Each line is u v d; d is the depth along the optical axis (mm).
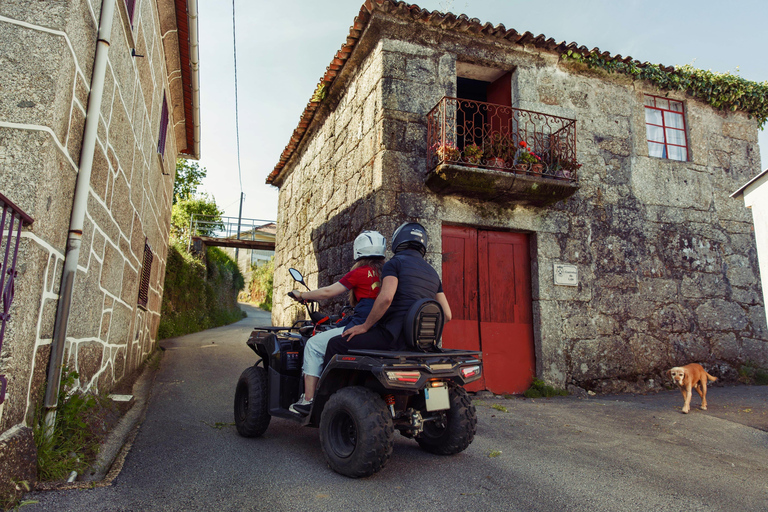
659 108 8953
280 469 3408
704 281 8398
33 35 2873
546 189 7043
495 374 7105
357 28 7438
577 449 4336
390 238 6680
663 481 3562
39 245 2822
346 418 3371
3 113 2764
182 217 22141
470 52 7684
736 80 9023
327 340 3686
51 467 2906
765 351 8539
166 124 8430
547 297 7387
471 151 6781
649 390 7629
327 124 9781
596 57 8203
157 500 2748
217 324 20031
